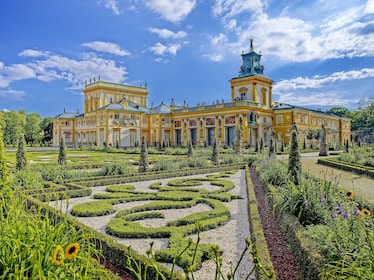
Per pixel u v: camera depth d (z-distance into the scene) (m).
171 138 69.62
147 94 79.62
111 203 10.76
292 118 61.50
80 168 22.84
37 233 3.53
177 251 5.77
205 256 5.92
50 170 16.12
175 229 7.25
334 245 4.34
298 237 5.28
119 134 62.28
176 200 11.24
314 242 4.89
